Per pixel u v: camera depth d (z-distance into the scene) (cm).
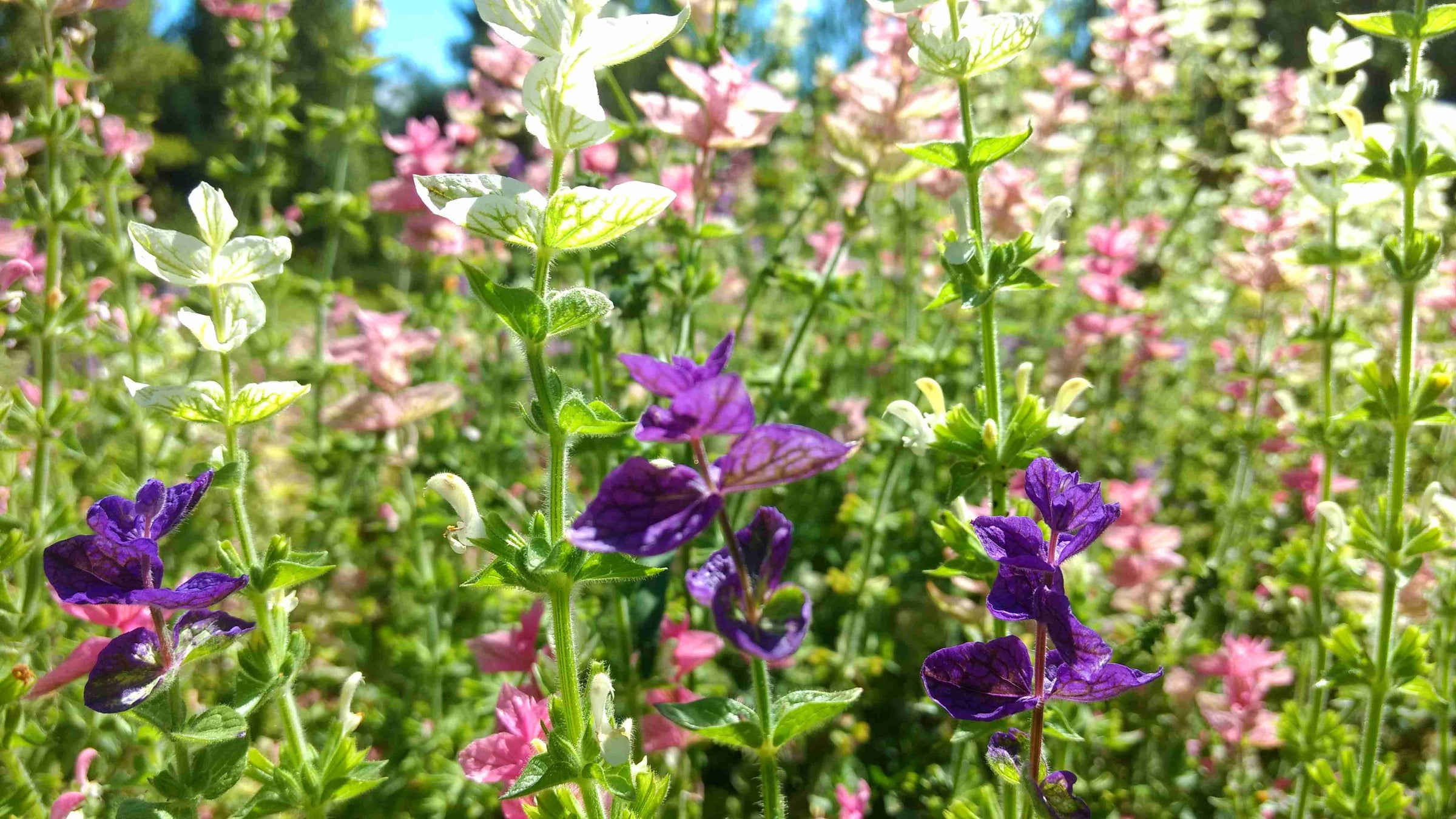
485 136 112
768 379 83
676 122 74
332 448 94
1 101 95
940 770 69
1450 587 59
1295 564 62
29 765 58
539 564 31
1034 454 45
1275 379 85
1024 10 124
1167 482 107
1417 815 61
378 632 91
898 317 122
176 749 34
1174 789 71
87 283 81
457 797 66
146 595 30
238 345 36
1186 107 147
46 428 59
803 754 76
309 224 107
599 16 33
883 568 92
